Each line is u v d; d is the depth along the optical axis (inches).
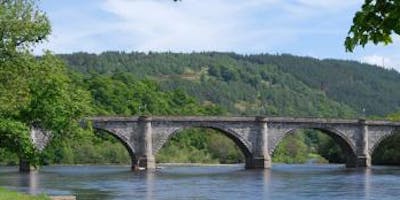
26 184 3344.0
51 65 2330.2
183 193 2775.6
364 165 6190.9
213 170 5383.9
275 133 5851.4
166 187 3144.7
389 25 408.2
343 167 6117.1
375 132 6289.4
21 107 2316.7
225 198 2536.9
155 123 5428.2
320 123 6048.2
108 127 5251.0
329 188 3095.5
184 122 5521.7
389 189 3019.2
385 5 409.1
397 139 6811.0
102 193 2751.0
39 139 4815.5
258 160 5723.4
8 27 2154.3
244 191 2901.1
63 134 2615.7
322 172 4909.0
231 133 5674.2
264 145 5753.0
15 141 2333.9
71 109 2581.2
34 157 2412.6
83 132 2669.8
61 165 6732.3
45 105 2487.7
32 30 2182.6
